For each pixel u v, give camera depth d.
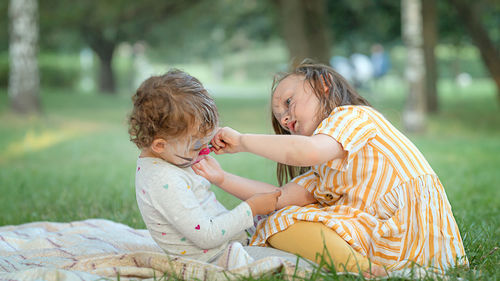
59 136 11.02
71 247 2.80
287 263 2.19
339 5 18.36
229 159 8.25
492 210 4.23
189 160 2.39
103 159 8.25
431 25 15.71
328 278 2.11
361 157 2.49
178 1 19.75
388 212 2.44
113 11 19.91
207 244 2.32
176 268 2.25
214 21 24.41
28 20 14.14
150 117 2.26
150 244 2.96
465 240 2.92
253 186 2.79
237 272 2.15
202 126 2.31
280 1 15.16
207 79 54.34
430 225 2.40
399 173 2.45
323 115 2.59
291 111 2.63
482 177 6.19
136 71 34.12
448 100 21.77
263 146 2.34
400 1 17.80
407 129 12.15
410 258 2.35
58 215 4.17
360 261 2.30
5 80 23.67
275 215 2.57
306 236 2.39
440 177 6.22
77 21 20.95
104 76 26.56
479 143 10.05
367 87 22.70
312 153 2.27
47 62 27.30
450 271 2.31
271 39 23.50
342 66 22.59
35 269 2.22
